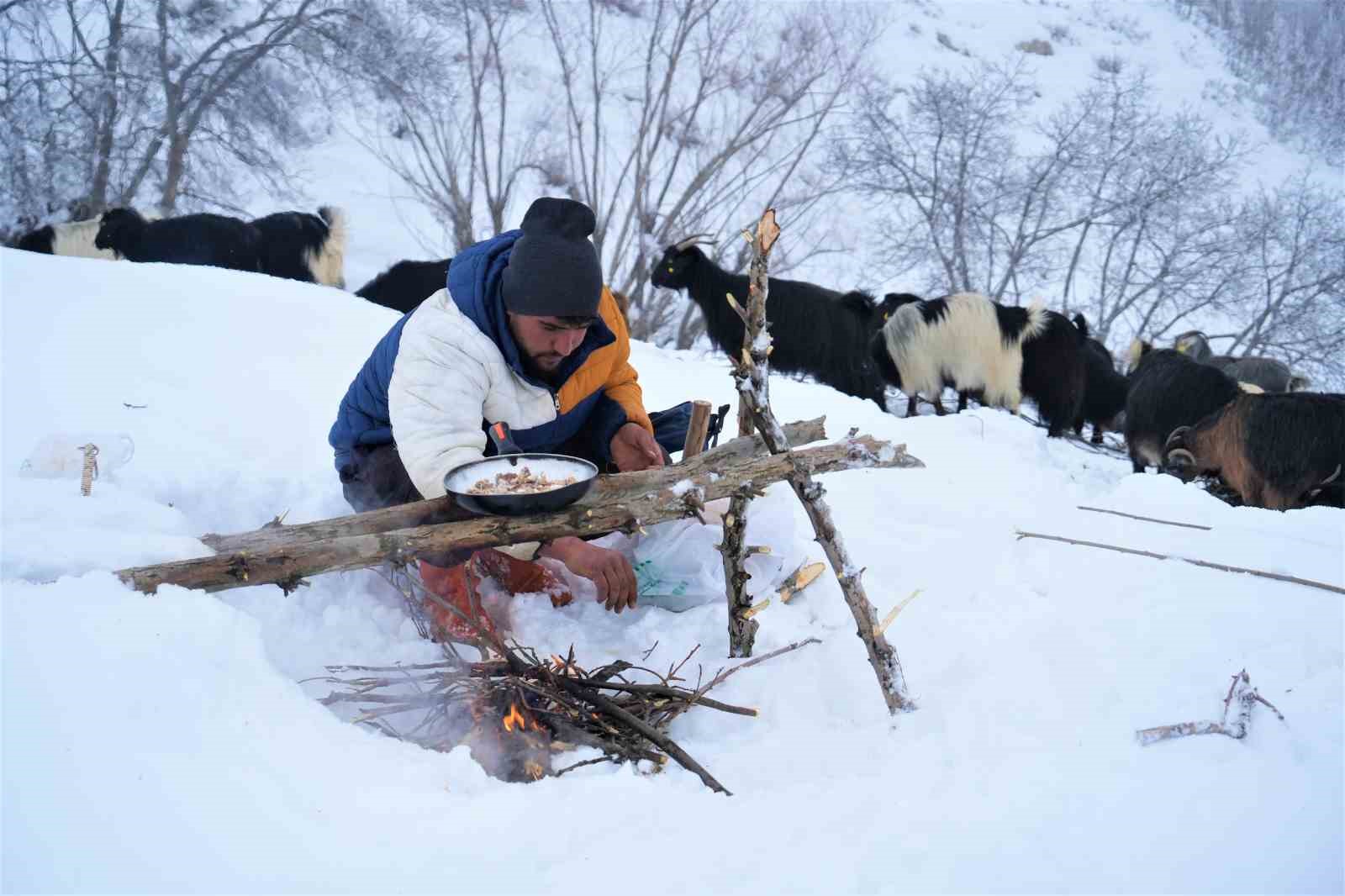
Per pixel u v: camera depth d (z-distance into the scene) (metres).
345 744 1.89
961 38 29.09
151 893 1.47
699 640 2.60
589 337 2.69
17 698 1.72
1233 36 33.00
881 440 2.21
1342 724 2.04
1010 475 4.34
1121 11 33.34
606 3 19.86
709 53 16.44
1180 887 1.57
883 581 2.95
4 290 5.23
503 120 15.59
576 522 2.26
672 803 1.83
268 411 4.30
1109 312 19.09
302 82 16.61
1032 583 2.91
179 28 16.05
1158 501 3.76
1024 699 2.17
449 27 16.28
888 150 18.03
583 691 2.17
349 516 2.38
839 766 2.02
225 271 6.72
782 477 2.22
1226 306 18.22
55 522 2.41
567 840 1.71
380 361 2.69
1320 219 18.27
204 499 3.07
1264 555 3.11
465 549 2.29
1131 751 1.96
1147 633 2.51
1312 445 5.62
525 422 2.65
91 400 4.04
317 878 1.54
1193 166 18.36
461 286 2.52
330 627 2.50
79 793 1.59
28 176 14.05
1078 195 18.92
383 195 18.36
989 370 10.51
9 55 15.14
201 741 1.75
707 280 10.64
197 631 1.96
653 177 16.45
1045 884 1.57
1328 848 1.66
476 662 2.29
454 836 1.68
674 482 2.38
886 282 18.77
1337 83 28.92
